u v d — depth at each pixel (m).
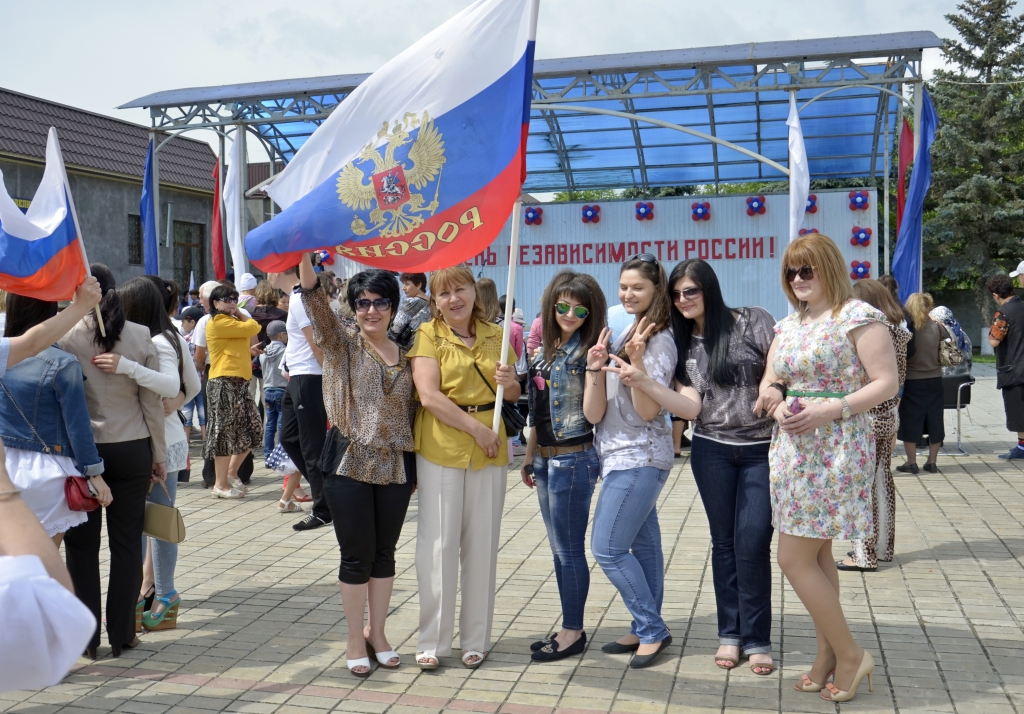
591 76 12.65
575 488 4.23
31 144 20.27
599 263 12.89
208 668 4.22
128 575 4.36
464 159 4.18
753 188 20.31
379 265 4.25
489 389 4.22
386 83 4.28
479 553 4.21
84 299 3.53
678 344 4.11
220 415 8.05
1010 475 8.70
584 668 4.16
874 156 16.91
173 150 25.25
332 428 4.14
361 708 3.76
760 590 4.03
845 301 3.67
